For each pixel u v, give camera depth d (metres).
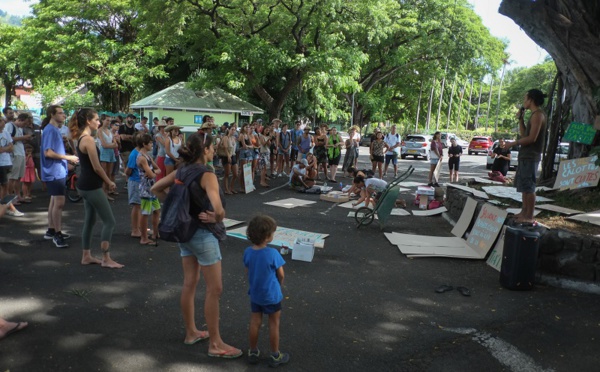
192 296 3.79
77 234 7.09
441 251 7.00
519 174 6.38
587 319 4.72
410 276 5.95
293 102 28.09
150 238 7.05
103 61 24.27
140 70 23.67
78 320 4.17
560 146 9.98
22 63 27.00
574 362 3.87
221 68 19.67
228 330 4.14
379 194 9.63
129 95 31.08
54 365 3.39
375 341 4.09
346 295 5.18
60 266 5.60
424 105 49.41
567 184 8.52
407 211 10.40
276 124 16.23
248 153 12.40
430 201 10.86
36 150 10.44
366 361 3.72
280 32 22.08
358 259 6.59
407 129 54.88
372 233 8.20
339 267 6.19
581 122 8.61
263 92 23.03
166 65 25.19
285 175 16.20
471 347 4.05
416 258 6.76
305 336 4.11
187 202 3.48
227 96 20.69
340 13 21.48
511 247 5.52
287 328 4.25
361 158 27.42
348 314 4.65
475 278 5.95
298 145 13.40
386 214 8.46
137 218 7.07
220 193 3.66
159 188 3.80
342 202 11.23
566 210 7.14
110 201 9.91
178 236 3.44
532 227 5.69
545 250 5.78
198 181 3.50
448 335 4.27
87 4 25.61
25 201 9.36
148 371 3.39
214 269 3.59
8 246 6.28
